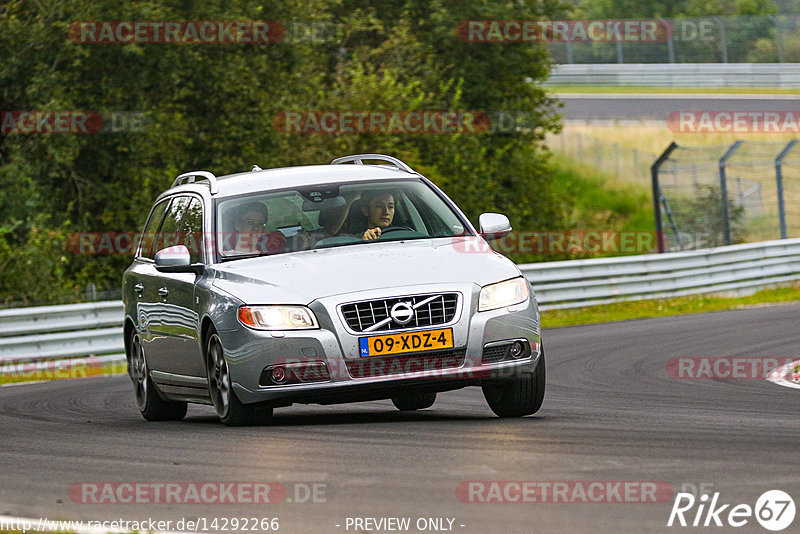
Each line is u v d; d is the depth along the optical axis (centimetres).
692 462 1978
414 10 11981
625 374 4131
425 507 1689
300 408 3478
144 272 3328
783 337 5241
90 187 8725
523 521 1584
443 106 11062
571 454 2097
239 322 2638
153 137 8725
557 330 6444
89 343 5781
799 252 9081
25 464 2341
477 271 2694
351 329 2570
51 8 8150
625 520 1568
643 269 8069
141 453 2388
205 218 2986
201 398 2981
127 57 8400
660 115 14850
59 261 7988
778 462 1958
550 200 12056
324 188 3025
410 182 3081
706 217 12694
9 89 8394
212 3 8925
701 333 5628
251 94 9362
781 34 16100
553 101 12300
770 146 13938
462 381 2614
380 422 2762
